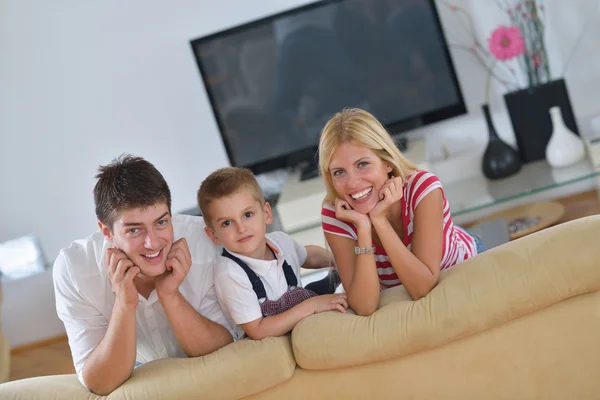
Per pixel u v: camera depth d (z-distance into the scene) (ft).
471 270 5.42
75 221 15.98
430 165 13.91
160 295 5.96
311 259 7.80
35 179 15.81
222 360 5.56
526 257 5.28
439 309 5.29
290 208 13.58
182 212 14.23
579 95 14.52
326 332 5.51
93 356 5.72
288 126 14.97
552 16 14.32
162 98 15.37
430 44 14.46
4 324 15.67
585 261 5.11
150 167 5.98
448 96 14.60
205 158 15.53
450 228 6.80
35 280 15.57
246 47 14.74
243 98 14.93
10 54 15.39
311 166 15.06
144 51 15.23
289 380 5.61
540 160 13.78
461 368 5.40
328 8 14.51
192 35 15.08
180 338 6.00
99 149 15.64
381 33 14.52
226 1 14.88
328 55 14.66
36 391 5.72
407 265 5.74
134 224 5.77
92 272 6.33
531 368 5.36
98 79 15.38
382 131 6.37
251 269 6.43
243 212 6.35
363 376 5.50
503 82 14.58
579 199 14.03
